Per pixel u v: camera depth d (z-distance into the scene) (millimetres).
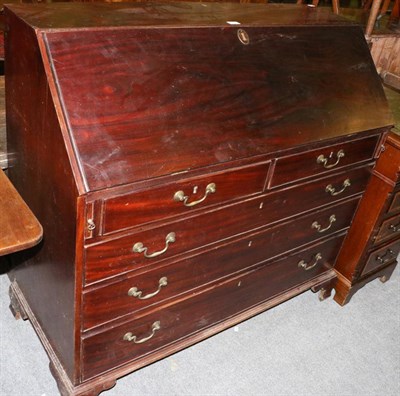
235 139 1162
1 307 1733
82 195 935
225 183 1203
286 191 1411
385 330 1922
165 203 1103
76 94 942
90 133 947
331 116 1393
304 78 1354
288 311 1931
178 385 1549
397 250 2059
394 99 1878
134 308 1260
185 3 1423
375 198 1754
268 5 1618
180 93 1085
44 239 1210
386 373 1726
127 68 1015
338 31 1505
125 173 979
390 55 2197
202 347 1701
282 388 1598
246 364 1664
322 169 1467
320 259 1819
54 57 929
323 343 1806
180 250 1244
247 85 1213
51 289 1260
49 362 1507
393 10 2637
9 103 1227
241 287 1562
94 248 1045
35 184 1179
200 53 1139
